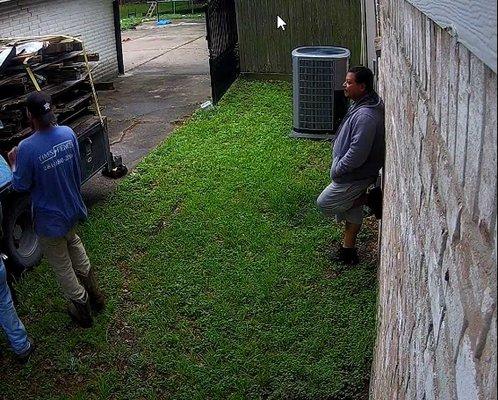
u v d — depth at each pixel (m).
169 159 8.86
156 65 17.28
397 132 3.19
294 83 9.27
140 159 9.25
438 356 1.34
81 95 7.17
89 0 14.20
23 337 4.55
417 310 1.79
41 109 4.38
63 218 4.62
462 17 1.02
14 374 4.55
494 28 0.75
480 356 0.93
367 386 4.10
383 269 4.05
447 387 1.20
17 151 4.48
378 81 6.95
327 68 9.04
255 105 11.55
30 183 4.47
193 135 9.95
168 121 11.37
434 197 1.54
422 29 1.88
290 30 13.11
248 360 4.49
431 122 1.65
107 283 5.66
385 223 4.21
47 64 6.42
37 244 6.03
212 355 4.59
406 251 2.28
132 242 6.45
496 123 0.82
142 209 7.25
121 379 4.47
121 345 4.83
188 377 4.41
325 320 4.88
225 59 12.50
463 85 1.12
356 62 12.95
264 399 4.12
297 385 4.17
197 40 22.06
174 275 5.76
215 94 11.62
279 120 10.51
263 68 13.56
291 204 7.06
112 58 15.57
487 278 0.91
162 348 4.75
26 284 5.66
